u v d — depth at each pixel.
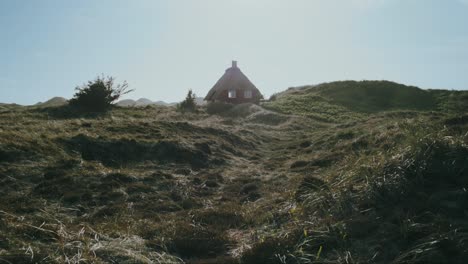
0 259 5.36
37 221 7.20
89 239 6.50
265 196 10.13
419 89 40.66
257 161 15.39
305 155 15.14
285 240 6.52
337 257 5.89
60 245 6.08
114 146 13.65
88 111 23.00
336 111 31.83
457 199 6.95
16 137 12.32
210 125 20.64
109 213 8.52
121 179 10.88
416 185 7.57
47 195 9.12
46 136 13.35
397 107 35.47
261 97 39.56
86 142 13.43
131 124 17.41
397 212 6.84
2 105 28.91
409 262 5.43
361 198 7.52
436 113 22.56
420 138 8.78
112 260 5.83
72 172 10.77
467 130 9.66
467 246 5.62
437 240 5.75
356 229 6.52
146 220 8.14
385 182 7.66
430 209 6.79
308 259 5.86
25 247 5.86
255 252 6.31
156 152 13.97
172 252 6.66
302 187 9.16
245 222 8.19
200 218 8.45
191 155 14.15
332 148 14.59
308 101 35.88
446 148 8.36
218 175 12.41
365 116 30.36
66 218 7.91
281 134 22.09
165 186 10.86
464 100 36.75
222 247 6.92
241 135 19.86
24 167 10.46
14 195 8.80
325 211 7.43
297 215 7.59
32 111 21.62
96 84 24.27
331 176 9.32
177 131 17.62
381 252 5.85
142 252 6.29
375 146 12.05
